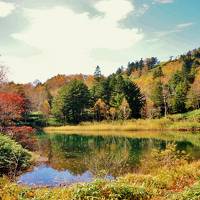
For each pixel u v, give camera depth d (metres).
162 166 24.09
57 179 26.61
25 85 156.75
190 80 129.12
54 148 49.03
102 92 115.88
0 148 30.02
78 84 112.81
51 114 115.25
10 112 42.03
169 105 106.94
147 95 116.69
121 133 78.12
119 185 14.90
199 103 106.06
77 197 14.10
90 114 111.00
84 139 64.50
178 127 83.00
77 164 33.97
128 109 100.94
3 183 21.91
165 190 16.16
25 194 15.73
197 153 39.34
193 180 18.33
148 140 58.31
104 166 28.02
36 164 33.69
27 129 42.41
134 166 29.67
